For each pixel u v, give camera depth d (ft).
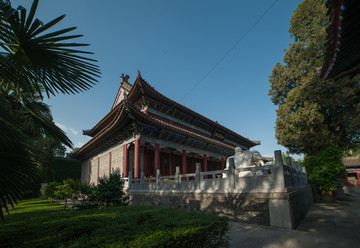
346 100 67.56
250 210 32.30
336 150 65.51
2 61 13.10
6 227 16.96
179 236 12.39
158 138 78.95
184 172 86.94
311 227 29.30
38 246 11.93
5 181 12.36
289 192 29.89
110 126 72.84
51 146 119.85
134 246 10.67
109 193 44.37
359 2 15.35
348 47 20.42
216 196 37.88
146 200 54.39
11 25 12.97
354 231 26.66
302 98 74.38
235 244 21.90
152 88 79.05
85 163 124.26
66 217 21.68
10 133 13.41
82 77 17.16
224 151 115.85
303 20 82.99
